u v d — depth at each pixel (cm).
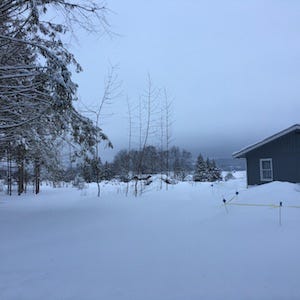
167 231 695
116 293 382
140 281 417
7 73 930
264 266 449
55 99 857
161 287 395
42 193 2075
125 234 688
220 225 712
